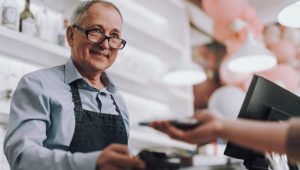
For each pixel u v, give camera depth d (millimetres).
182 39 4012
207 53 4488
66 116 1359
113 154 759
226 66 4293
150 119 777
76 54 1575
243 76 4219
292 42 4207
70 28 1644
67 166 904
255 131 592
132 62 3301
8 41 2096
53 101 1349
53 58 2414
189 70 3133
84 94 1523
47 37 2379
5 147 1185
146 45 3594
